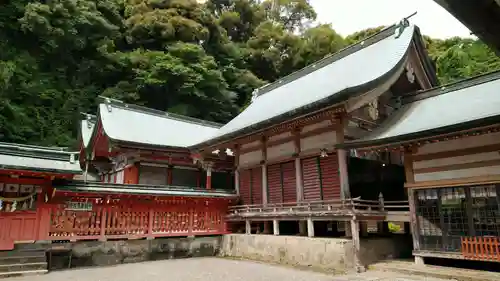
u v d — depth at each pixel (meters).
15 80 31.70
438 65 41.88
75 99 35.72
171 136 23.55
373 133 13.09
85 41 37.88
